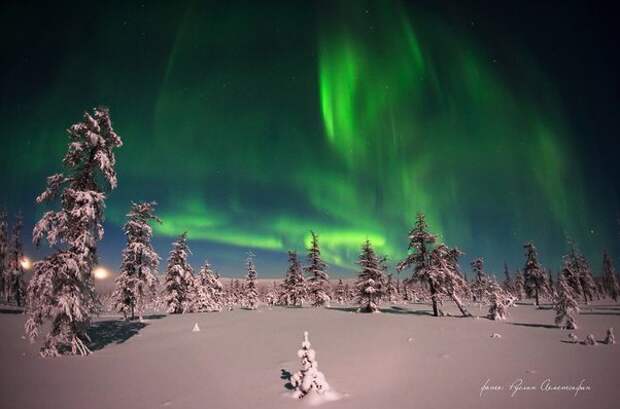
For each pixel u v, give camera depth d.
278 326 24.33
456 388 9.95
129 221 32.38
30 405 9.44
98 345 19.19
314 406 8.74
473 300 70.06
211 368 13.16
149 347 17.91
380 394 9.53
